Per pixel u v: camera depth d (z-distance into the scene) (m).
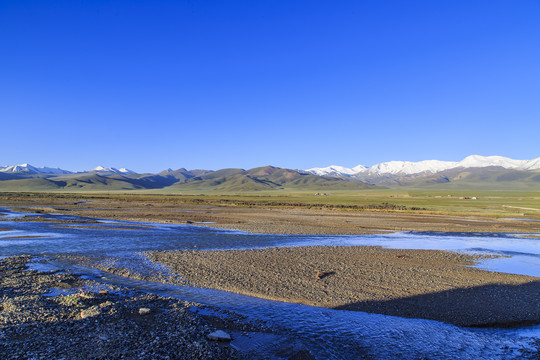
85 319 15.86
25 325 14.95
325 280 24.89
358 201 154.62
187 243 40.25
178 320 16.36
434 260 32.81
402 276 26.36
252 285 23.34
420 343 15.20
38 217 66.31
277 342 14.86
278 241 43.22
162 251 34.66
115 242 39.97
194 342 14.04
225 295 21.28
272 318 17.69
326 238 47.00
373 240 46.00
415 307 19.67
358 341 15.25
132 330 14.85
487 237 50.56
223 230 52.88
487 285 24.20
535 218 82.69
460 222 71.69
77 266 27.95
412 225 64.94
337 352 14.18
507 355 14.32
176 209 98.06
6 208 89.94
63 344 13.31
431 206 114.81
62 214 75.19
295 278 25.30
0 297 19.06
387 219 76.31
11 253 32.94
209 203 129.38
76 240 40.84
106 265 28.41
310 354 13.91
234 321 17.00
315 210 102.00
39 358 12.15
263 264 29.56
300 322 17.23
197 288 22.59
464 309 19.44
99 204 115.12
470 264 31.47
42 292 20.31
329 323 17.19
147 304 18.58
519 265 31.45
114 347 13.21
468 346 15.03
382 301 20.59
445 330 16.67
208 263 29.61
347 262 31.05
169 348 13.41
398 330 16.53
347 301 20.52
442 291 22.66
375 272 27.50
